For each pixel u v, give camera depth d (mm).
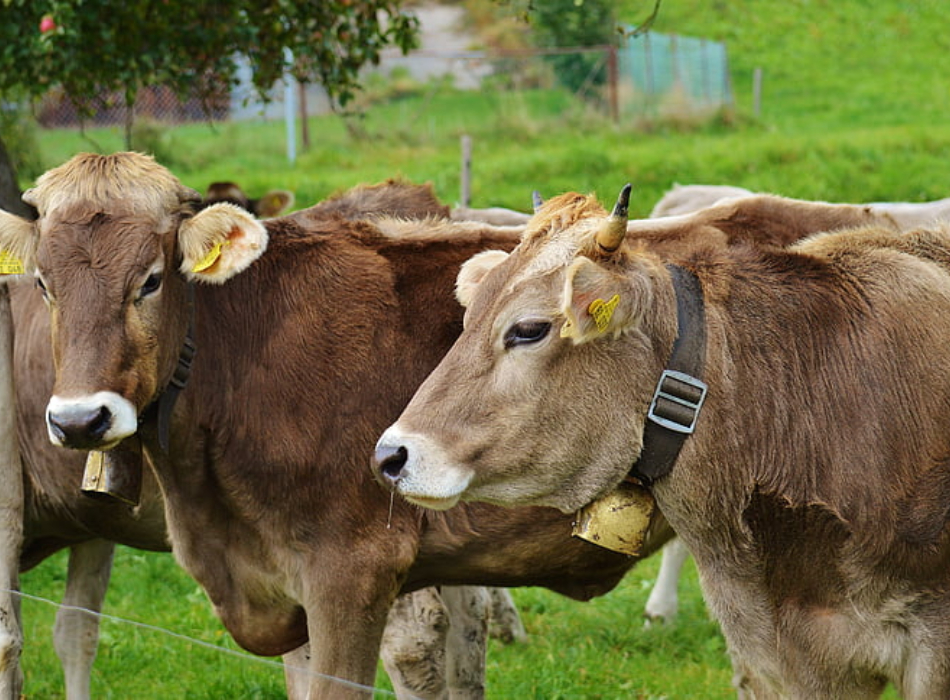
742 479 4367
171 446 5211
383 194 6051
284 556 5277
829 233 4926
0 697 5797
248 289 5332
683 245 5184
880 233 4789
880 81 32562
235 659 7750
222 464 5227
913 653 4355
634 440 4281
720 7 38938
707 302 4445
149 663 7750
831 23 38031
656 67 30266
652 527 5453
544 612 8680
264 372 5250
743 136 26078
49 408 4676
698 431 4309
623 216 4102
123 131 25828
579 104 29688
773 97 31453
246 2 9250
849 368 4426
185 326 5129
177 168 24859
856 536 4297
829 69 34219
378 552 5223
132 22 8852
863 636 4340
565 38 30750
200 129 28547
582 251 4184
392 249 5551
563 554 5410
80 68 9039
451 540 5340
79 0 7887
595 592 5715
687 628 8148
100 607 7023
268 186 21656
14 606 5836
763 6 39281
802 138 23719
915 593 4316
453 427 4184
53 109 26969
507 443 4199
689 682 7383
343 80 9953
